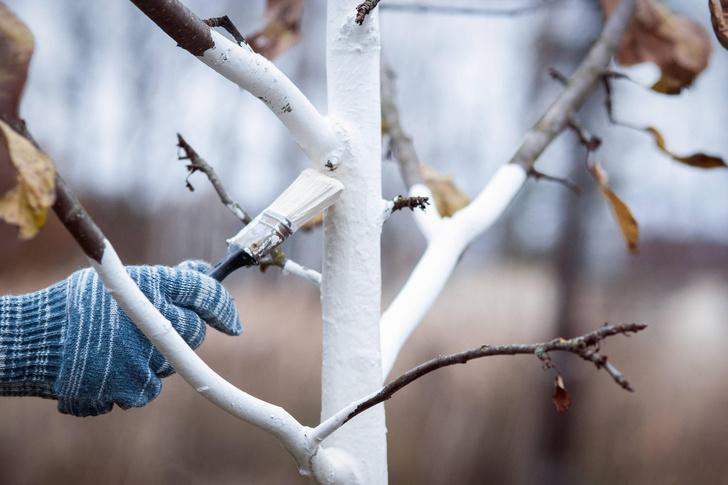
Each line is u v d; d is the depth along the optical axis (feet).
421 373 3.93
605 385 23.49
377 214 4.69
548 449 18.61
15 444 20.80
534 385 22.02
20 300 4.61
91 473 20.21
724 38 4.76
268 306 27.66
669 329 32.55
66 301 4.55
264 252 4.38
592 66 7.22
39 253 26.20
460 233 5.94
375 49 4.69
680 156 6.84
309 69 30.22
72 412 4.72
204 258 31.32
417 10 8.32
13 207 2.97
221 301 4.56
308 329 25.82
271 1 8.02
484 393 22.36
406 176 7.13
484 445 20.58
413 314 5.45
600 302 30.83
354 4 4.63
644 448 21.40
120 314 4.48
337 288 4.70
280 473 20.77
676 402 23.72
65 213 3.16
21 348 4.46
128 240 31.68
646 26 7.79
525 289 30.58
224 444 21.47
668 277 40.42
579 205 17.62
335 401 4.71
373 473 4.72
